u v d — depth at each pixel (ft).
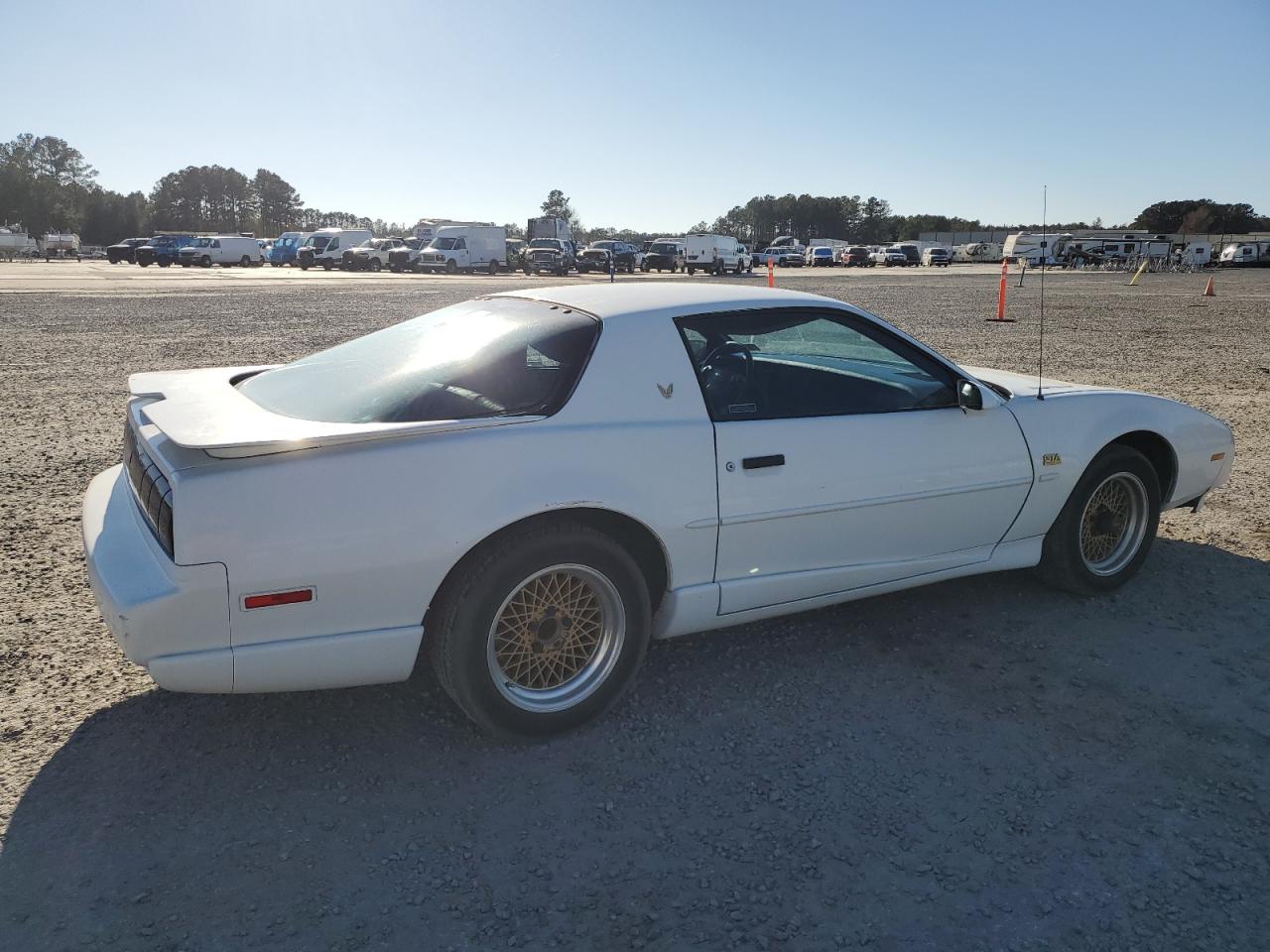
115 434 23.84
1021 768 9.52
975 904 7.63
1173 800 9.00
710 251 161.58
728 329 10.79
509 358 10.07
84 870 7.82
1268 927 7.39
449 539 8.80
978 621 13.03
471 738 10.00
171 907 7.43
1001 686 11.20
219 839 8.27
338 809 8.74
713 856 8.18
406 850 8.18
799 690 11.09
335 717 10.37
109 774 9.19
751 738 10.06
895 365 11.85
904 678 11.39
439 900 7.58
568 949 7.09
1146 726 10.32
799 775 9.37
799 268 211.82
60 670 11.23
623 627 9.99
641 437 9.78
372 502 8.59
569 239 185.26
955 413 11.99
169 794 8.89
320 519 8.44
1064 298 87.45
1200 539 16.42
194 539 8.11
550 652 9.86
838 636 12.57
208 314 58.90
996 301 81.61
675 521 9.97
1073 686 11.19
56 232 417.90
